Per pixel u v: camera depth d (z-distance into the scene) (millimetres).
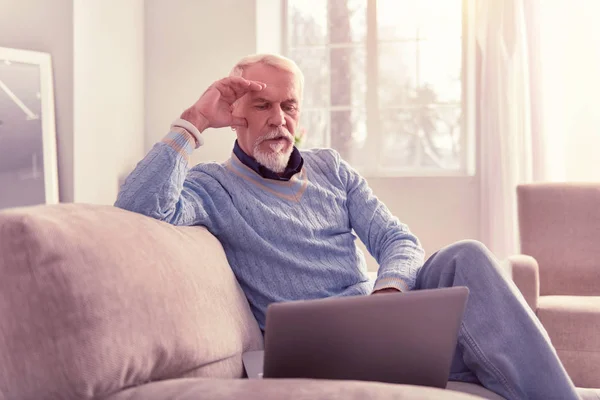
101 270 1040
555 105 4531
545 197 3453
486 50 4660
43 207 1128
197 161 4770
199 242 1482
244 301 1576
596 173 4484
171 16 4840
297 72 1906
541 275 3400
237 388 891
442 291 1143
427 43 5133
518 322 1409
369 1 5188
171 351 1105
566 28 4516
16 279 987
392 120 5184
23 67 3748
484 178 4699
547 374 1362
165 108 4852
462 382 1521
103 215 1201
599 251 3379
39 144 3773
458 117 5094
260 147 1831
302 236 1836
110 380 979
